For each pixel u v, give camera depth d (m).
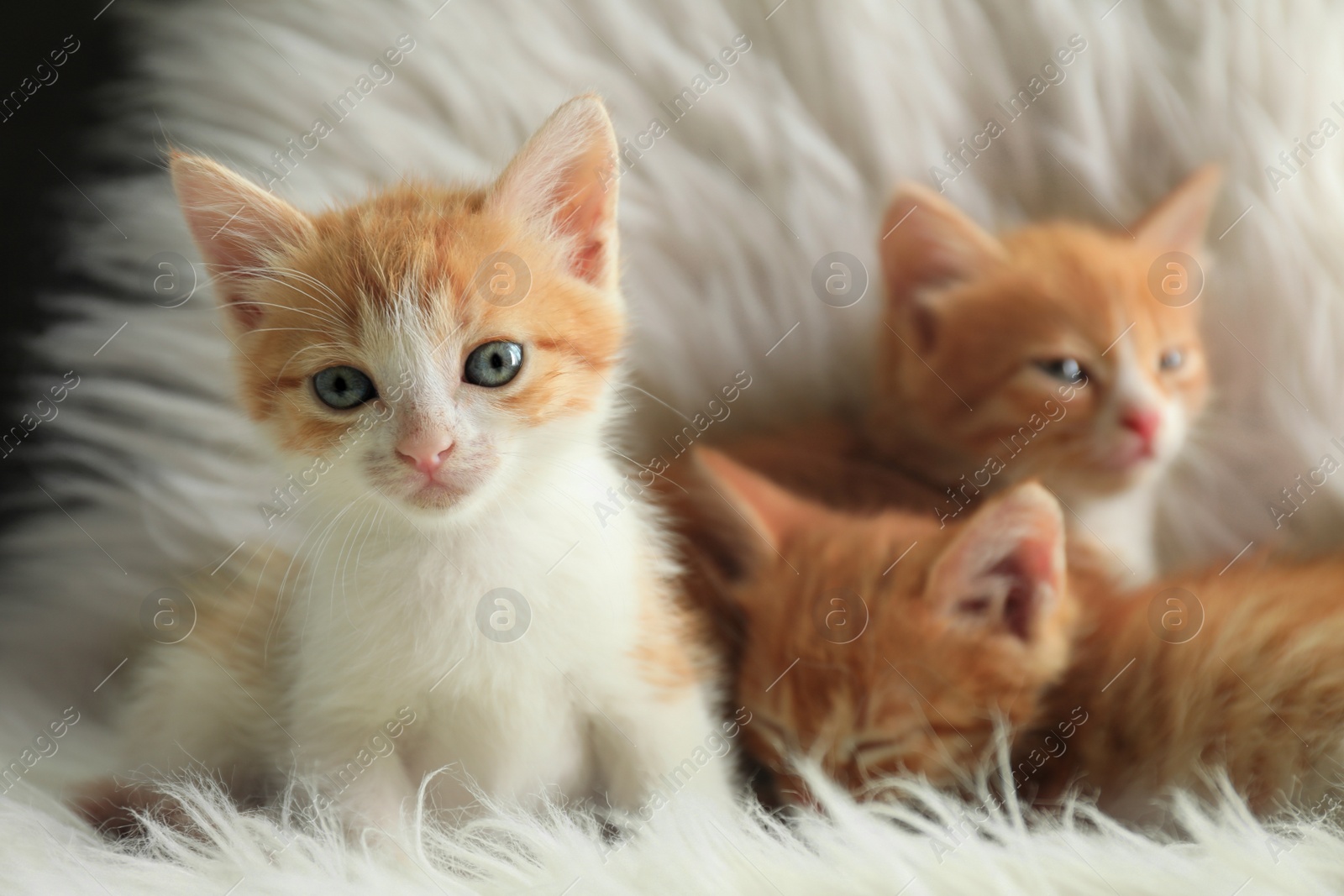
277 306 0.40
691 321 0.46
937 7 0.46
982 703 0.40
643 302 0.46
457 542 0.40
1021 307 0.44
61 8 0.47
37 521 0.45
